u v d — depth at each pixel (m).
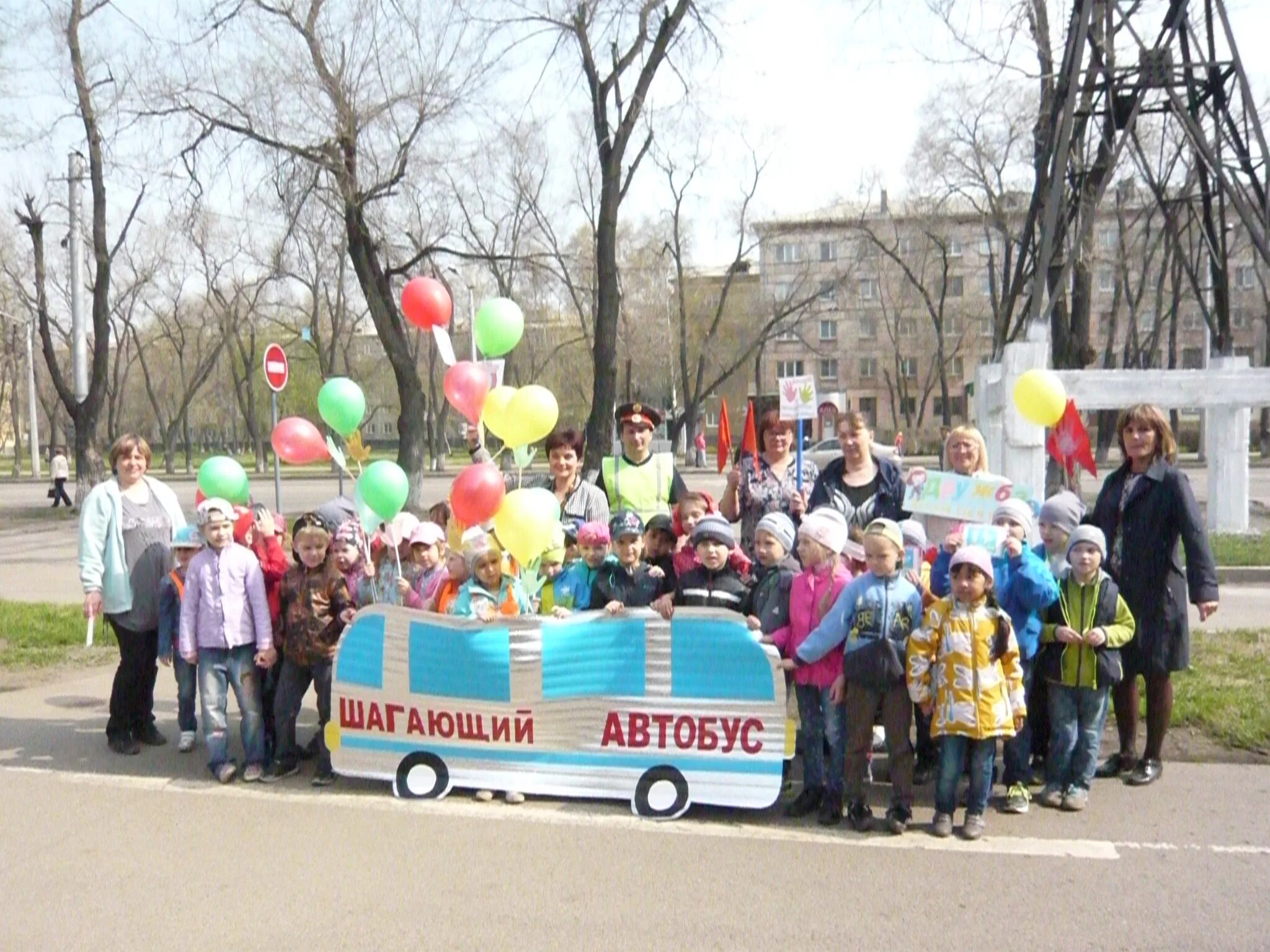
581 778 5.67
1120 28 13.91
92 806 5.73
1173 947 3.97
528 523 5.88
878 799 5.73
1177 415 49.34
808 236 60.25
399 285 25.16
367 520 6.43
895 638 5.17
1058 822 5.30
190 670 6.82
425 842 5.14
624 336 45.44
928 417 70.88
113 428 52.00
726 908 4.35
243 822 5.47
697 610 5.51
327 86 19.34
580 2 18.78
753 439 6.90
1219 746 6.40
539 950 4.00
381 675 5.94
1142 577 5.80
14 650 9.81
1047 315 12.22
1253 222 14.56
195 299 57.25
